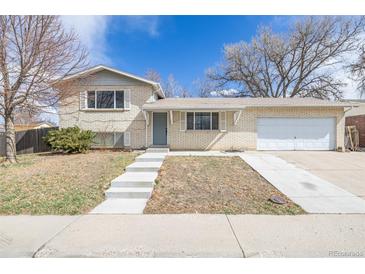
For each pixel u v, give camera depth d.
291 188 6.01
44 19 8.70
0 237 3.47
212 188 5.95
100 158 9.71
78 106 13.71
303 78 26.67
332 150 13.49
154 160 9.21
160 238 3.41
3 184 6.10
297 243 3.26
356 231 3.63
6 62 8.74
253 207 4.73
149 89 13.80
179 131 13.65
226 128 13.61
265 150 13.53
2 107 9.30
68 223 3.98
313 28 25.14
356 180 6.80
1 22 8.39
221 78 29.88
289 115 13.59
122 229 3.73
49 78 9.20
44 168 7.95
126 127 13.75
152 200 5.18
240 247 3.16
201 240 3.35
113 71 13.46
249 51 28.33
